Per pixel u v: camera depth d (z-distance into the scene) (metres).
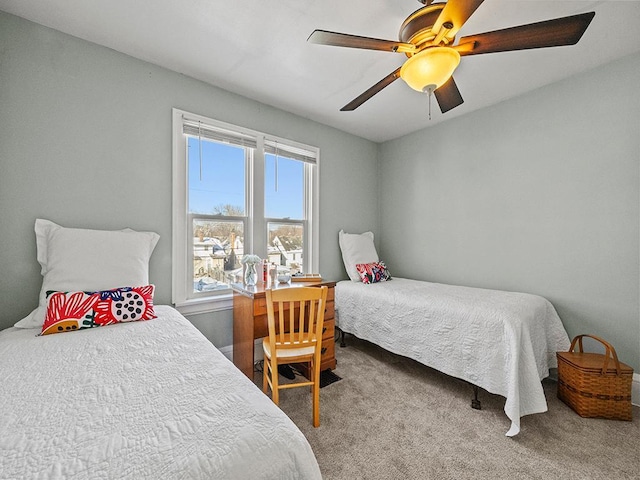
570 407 1.86
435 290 2.59
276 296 1.62
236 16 1.65
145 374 0.94
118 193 1.97
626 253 2.01
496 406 1.88
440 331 2.08
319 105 2.76
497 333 1.79
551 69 2.16
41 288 1.66
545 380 2.29
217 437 0.64
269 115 2.75
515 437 1.58
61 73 1.78
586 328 2.18
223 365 1.02
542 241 2.42
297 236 3.08
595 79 2.13
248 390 0.86
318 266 3.17
